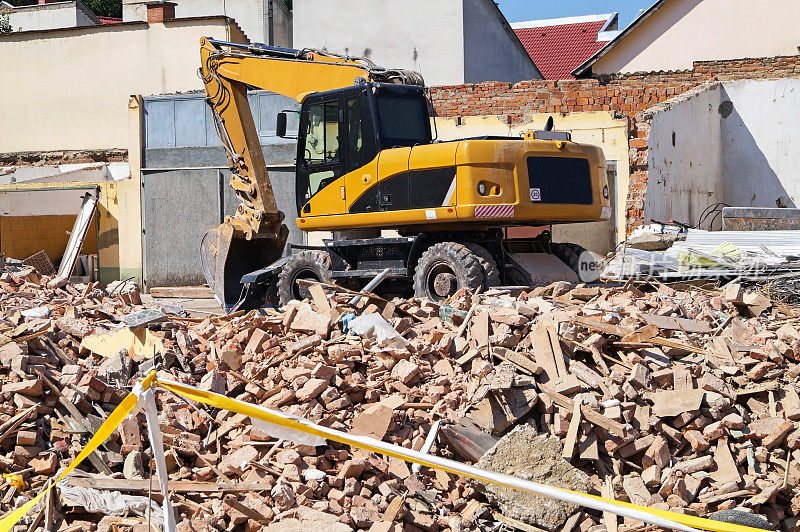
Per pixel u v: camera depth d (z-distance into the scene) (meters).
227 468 6.90
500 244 13.16
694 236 14.78
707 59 28.09
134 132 24.06
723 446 7.65
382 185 13.12
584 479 7.14
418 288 12.73
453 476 7.25
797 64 24.14
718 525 4.91
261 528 6.24
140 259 24.16
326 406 7.58
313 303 9.60
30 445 6.85
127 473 6.65
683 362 8.62
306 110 14.06
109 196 24.33
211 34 28.30
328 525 6.22
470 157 12.28
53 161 28.75
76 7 38.16
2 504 6.31
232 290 15.28
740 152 24.03
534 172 12.55
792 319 10.30
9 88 29.47
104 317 9.80
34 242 26.16
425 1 31.97
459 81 31.77
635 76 24.52
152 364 7.91
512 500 6.93
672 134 20.84
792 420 7.96
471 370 8.26
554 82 22.80
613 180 19.61
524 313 9.04
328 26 32.84
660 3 28.16
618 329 8.72
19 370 7.41
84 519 6.27
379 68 14.40
